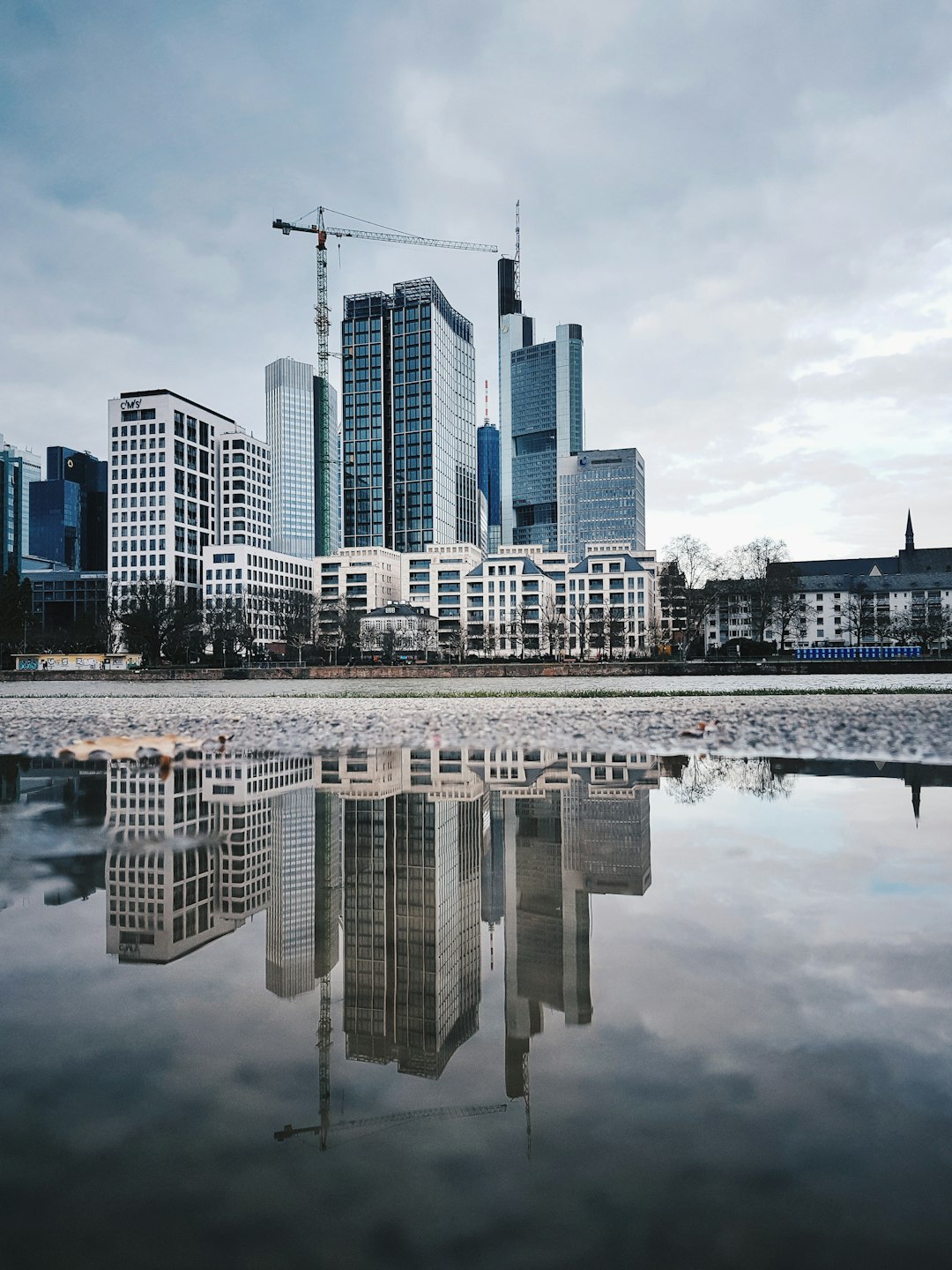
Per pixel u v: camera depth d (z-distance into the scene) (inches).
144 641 5526.6
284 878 313.0
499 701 1706.4
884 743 756.6
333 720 1187.3
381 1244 109.1
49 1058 163.9
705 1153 128.8
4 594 5290.4
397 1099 147.8
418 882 305.4
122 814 443.8
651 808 445.7
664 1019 179.8
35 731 1018.7
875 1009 182.4
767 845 352.8
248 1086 153.1
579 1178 123.9
